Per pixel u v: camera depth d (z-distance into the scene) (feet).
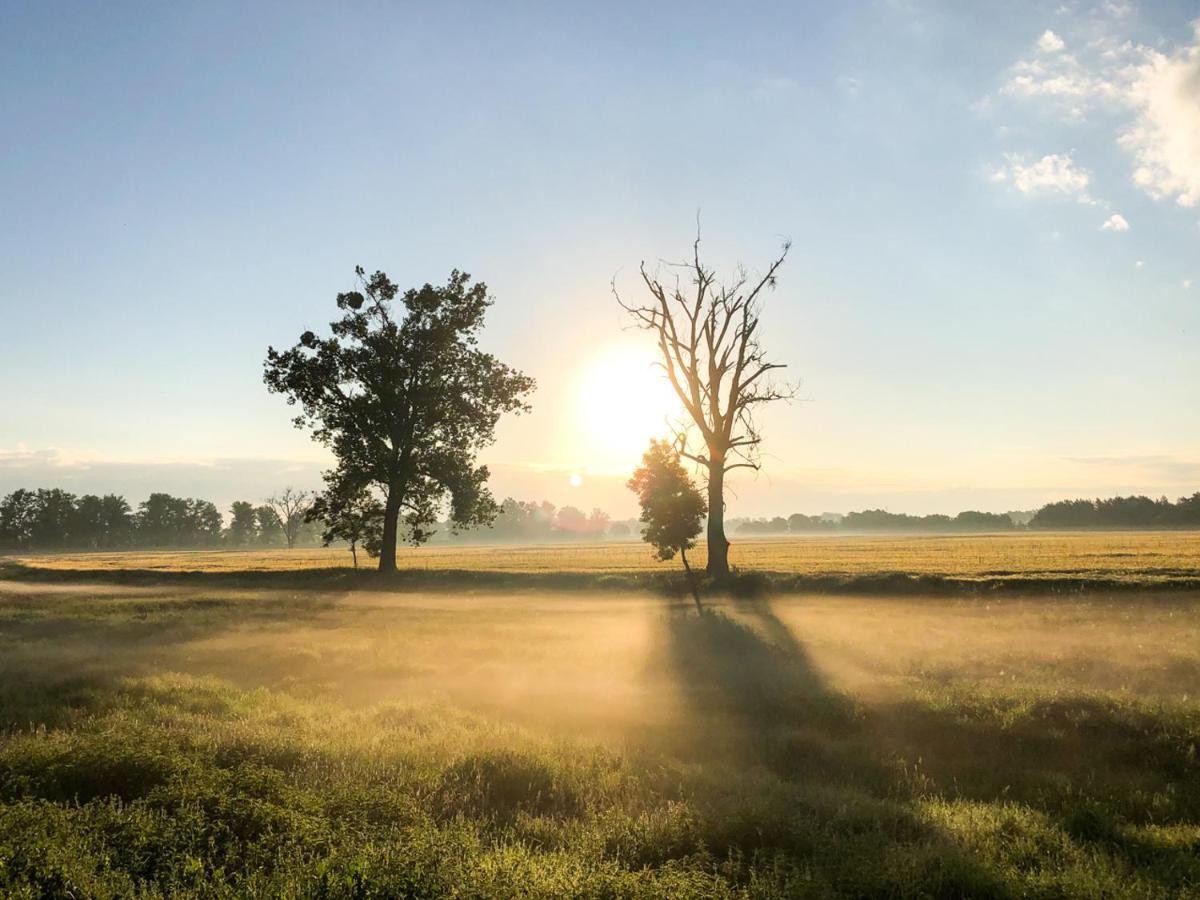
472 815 26.07
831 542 390.83
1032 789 31.17
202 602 119.34
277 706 45.14
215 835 22.11
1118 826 26.09
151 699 45.57
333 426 165.07
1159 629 72.79
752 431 133.80
